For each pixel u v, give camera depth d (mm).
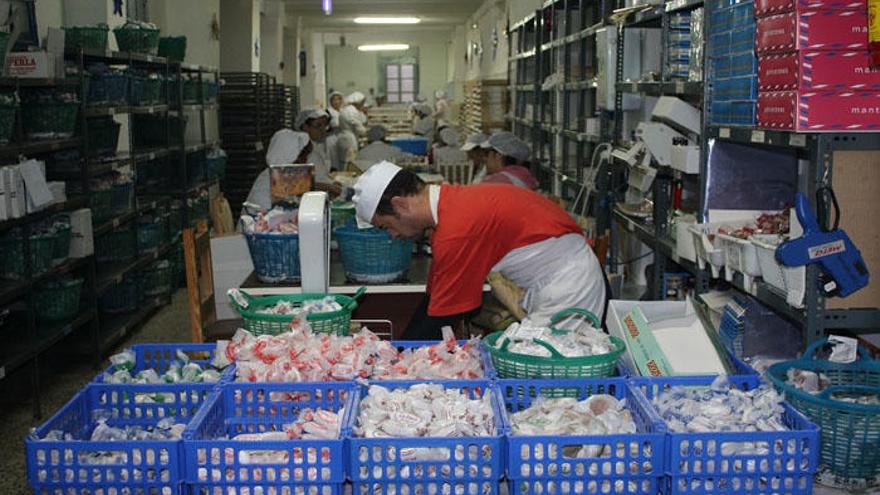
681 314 2574
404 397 1941
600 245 4090
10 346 4250
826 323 2553
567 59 6996
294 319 2426
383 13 17641
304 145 5570
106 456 1762
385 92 26906
